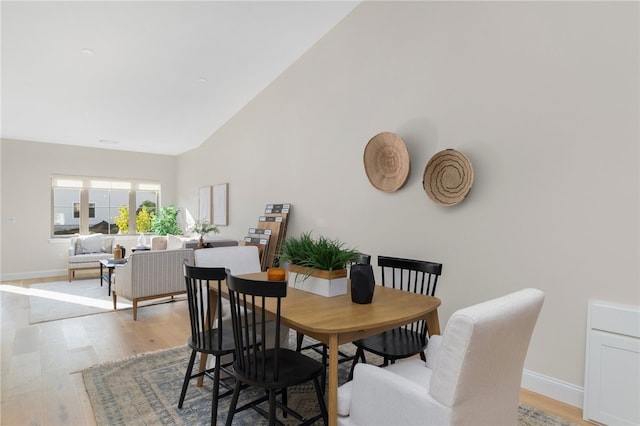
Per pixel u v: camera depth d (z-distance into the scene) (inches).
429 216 121.2
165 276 170.9
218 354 77.8
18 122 215.5
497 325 46.2
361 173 144.9
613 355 81.8
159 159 315.0
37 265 261.9
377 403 53.9
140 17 130.3
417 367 71.4
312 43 166.6
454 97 114.0
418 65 124.3
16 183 254.5
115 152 294.5
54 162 268.7
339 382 103.7
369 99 141.6
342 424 59.1
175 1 125.0
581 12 88.8
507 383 53.9
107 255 257.0
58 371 110.1
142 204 309.4
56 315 167.9
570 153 90.7
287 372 68.5
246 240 200.1
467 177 108.8
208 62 166.1
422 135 123.1
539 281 96.0
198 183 281.7
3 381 104.0
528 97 97.8
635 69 81.2
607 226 85.1
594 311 85.0
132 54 151.9
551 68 93.7
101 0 120.1
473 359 45.2
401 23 129.8
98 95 185.0
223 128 242.7
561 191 92.1
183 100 201.8
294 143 180.1
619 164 83.4
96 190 288.2
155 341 135.5
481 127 107.5
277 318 63.7
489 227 105.9
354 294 79.0
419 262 98.8
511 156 101.1
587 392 84.8
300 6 139.7
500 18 103.3
